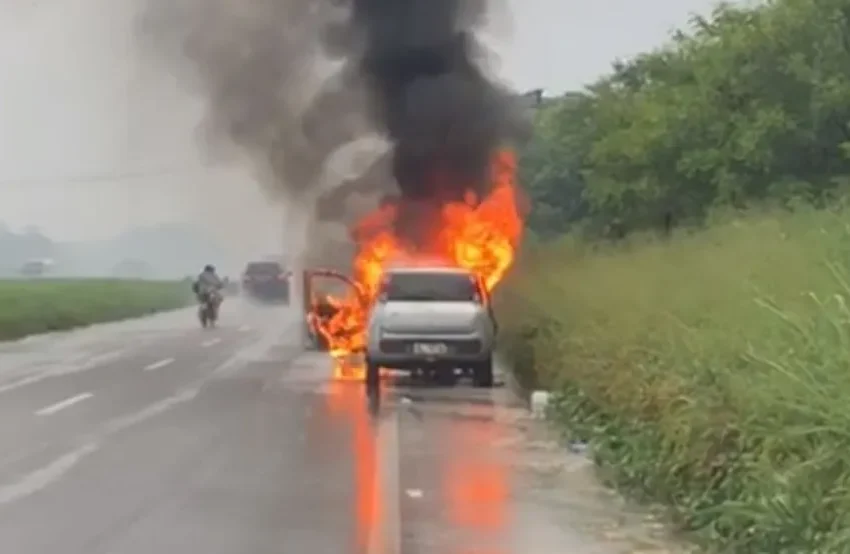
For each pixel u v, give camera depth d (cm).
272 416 1742
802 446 667
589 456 1274
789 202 2125
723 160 2527
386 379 2275
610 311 1447
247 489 1166
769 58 2538
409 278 2136
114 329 4244
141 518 1033
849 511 599
